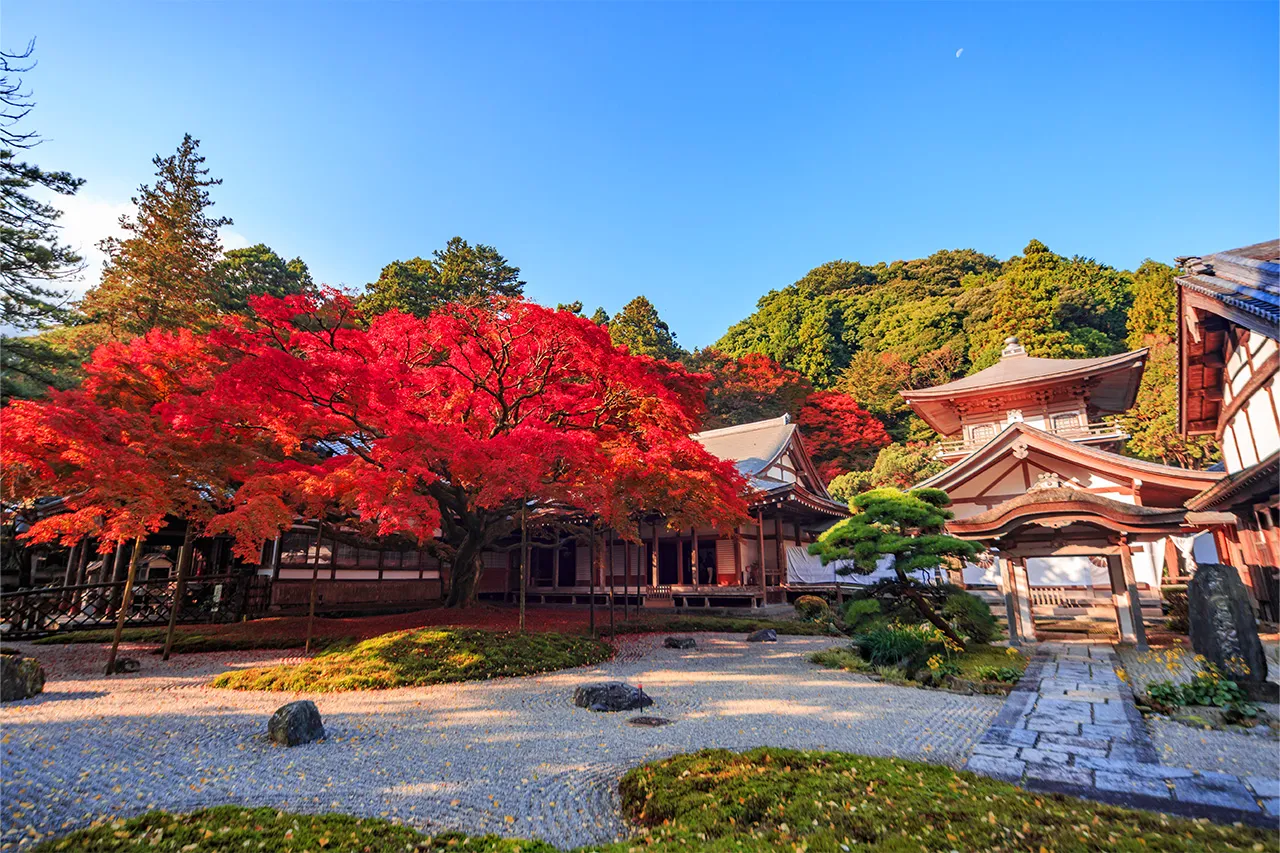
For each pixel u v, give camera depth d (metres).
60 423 10.37
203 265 27.67
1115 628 17.20
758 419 48.47
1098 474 21.44
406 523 12.47
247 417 12.00
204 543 23.16
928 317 60.69
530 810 5.41
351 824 4.79
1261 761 6.35
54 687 10.14
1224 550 21.45
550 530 25.09
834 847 4.29
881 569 24.91
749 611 22.27
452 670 11.32
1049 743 6.93
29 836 4.59
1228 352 16.84
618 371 13.70
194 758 6.56
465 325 14.20
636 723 8.27
